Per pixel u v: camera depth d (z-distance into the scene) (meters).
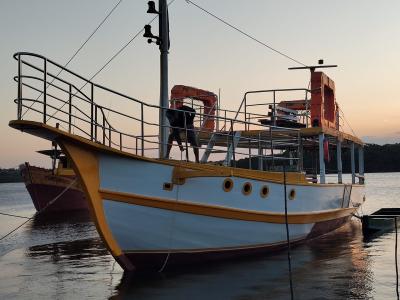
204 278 10.59
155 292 9.62
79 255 15.20
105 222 10.29
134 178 10.54
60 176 34.94
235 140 14.68
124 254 10.70
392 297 9.10
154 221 10.77
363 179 22.84
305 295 9.30
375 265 12.02
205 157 13.90
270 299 9.09
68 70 9.88
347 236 17.33
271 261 12.30
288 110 17.52
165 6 12.77
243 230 12.12
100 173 10.23
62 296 9.88
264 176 12.83
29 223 27.53
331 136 17.61
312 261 12.43
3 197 75.88
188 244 11.30
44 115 9.55
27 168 33.94
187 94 16.83
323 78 16.84
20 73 9.32
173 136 12.77
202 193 11.29
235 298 9.16
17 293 10.32
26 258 15.07
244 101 16.41
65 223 26.92
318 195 15.12
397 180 125.94
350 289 9.70
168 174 10.91
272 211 12.77
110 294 9.76
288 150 19.44
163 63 12.71
